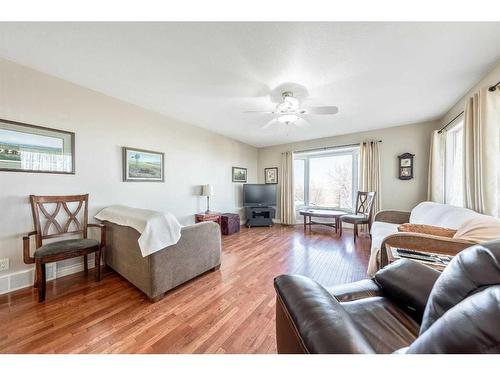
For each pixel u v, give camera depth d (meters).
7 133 1.94
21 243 2.02
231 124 3.87
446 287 0.65
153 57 1.86
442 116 3.37
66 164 2.31
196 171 4.03
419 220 2.79
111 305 1.76
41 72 2.12
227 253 3.11
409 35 1.55
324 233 4.38
